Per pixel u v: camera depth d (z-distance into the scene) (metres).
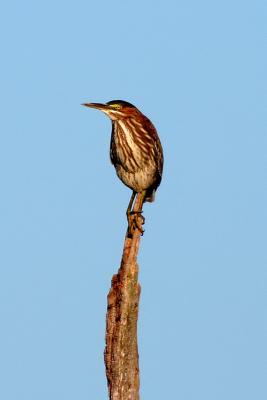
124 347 12.31
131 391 12.34
